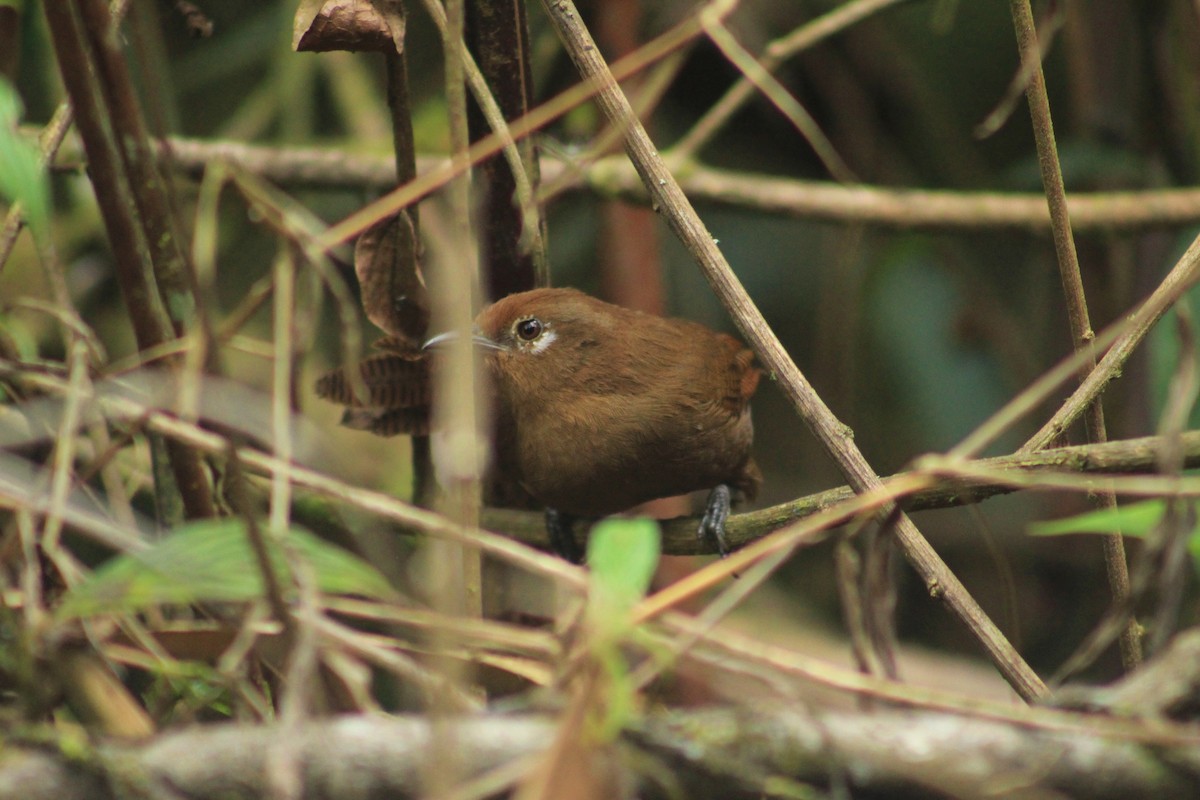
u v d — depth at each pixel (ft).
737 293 22.29
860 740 14.23
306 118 43.14
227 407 19.89
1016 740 14.33
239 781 13.82
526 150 27.43
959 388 47.14
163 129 17.67
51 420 21.49
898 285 48.60
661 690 16.08
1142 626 20.31
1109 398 36.17
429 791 13.50
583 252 48.96
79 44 18.72
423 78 47.11
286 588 15.24
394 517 18.20
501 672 19.33
